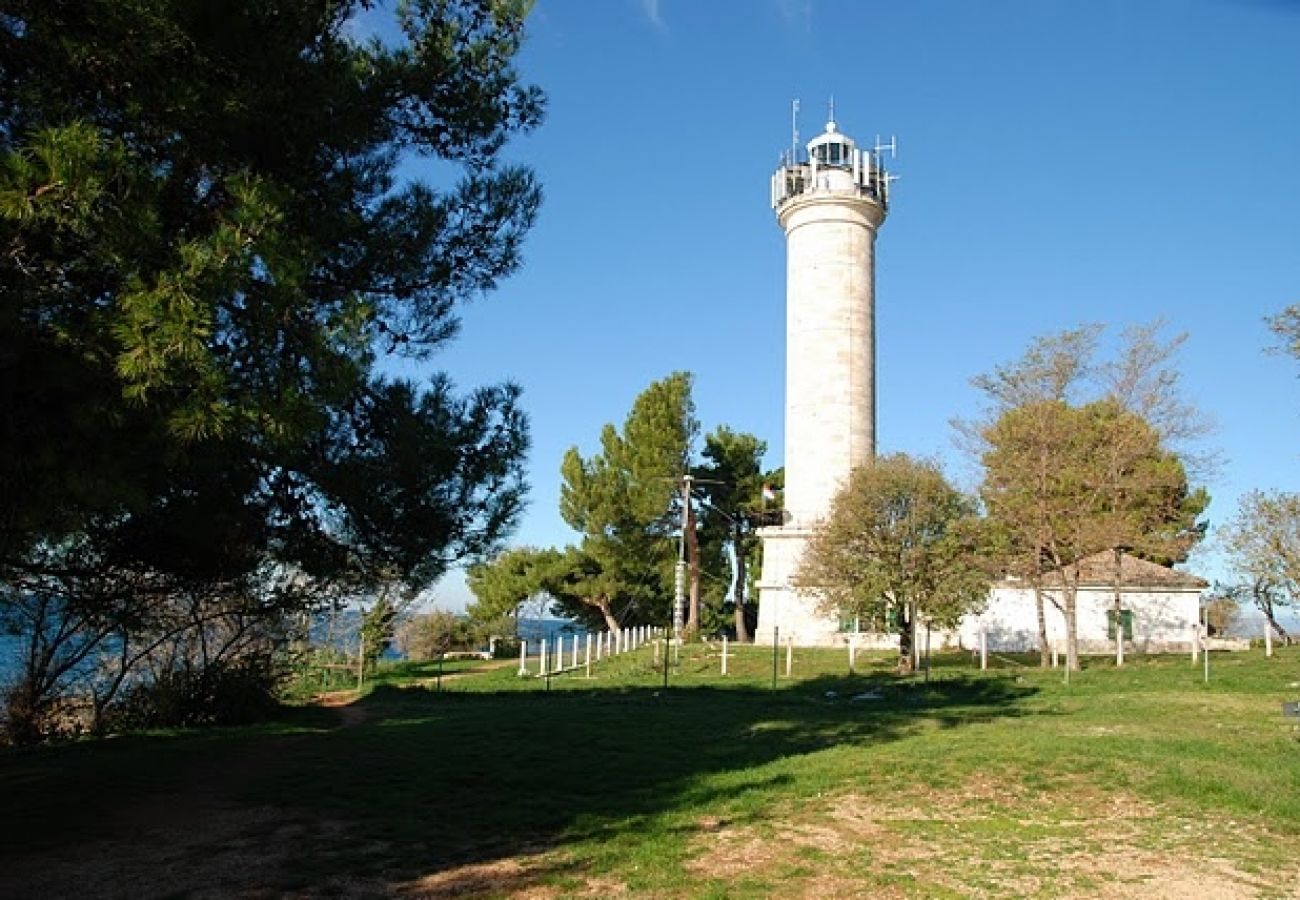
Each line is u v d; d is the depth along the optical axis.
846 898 7.71
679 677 30.80
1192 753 13.43
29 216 6.00
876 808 10.77
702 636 47.34
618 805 10.88
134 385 6.35
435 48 10.68
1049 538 31.48
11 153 6.14
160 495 9.30
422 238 10.61
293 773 12.70
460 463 11.30
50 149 6.04
